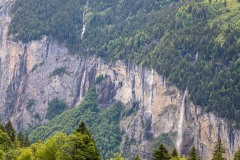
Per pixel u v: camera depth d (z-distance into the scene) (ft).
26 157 554.46
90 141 532.32
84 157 520.01
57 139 544.62
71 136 531.09
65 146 528.22
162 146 555.28
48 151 534.78
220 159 588.09
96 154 533.14
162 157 549.95
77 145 526.98
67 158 522.88
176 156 568.41
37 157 545.85
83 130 542.98
